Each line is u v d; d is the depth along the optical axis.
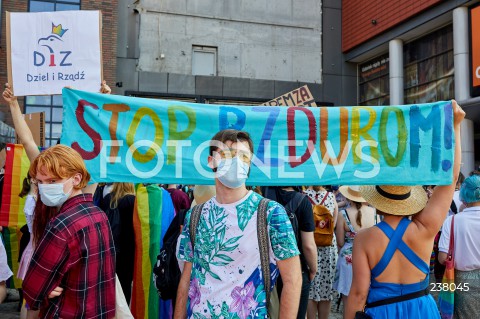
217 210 2.06
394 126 2.99
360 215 4.32
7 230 4.80
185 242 2.16
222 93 14.77
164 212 3.77
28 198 3.77
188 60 14.56
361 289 2.34
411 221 2.38
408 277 2.30
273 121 3.03
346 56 16.44
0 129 9.20
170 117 2.97
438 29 13.52
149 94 14.05
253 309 1.94
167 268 2.89
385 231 2.34
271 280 2.01
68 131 2.88
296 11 15.83
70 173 2.15
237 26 15.13
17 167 4.83
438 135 2.91
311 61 15.96
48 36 3.48
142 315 3.63
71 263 2.03
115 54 13.42
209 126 3.00
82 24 3.51
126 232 3.82
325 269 4.41
